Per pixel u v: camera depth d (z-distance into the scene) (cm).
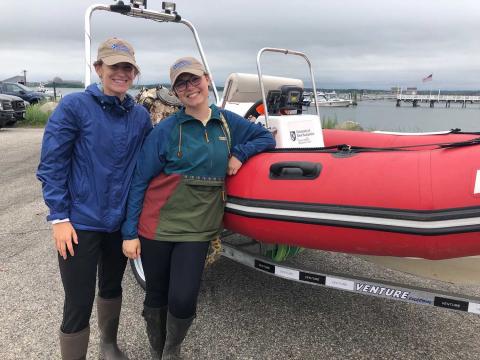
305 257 387
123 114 205
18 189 647
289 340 268
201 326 283
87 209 199
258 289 334
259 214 238
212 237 222
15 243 429
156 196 216
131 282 349
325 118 1147
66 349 209
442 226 195
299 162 233
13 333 274
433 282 335
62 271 203
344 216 214
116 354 243
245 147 242
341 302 314
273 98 356
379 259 271
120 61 191
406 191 202
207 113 220
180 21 354
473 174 196
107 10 308
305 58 365
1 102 1475
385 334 274
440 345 261
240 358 250
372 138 395
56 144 188
